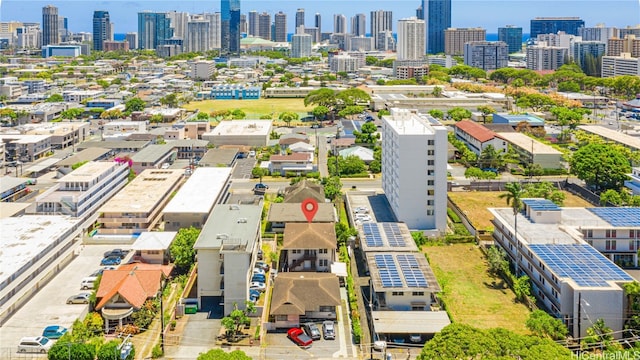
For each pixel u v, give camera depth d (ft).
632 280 357.82
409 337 352.28
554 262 385.50
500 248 467.93
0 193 617.62
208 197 546.67
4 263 394.32
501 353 288.92
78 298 402.93
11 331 365.61
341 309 399.24
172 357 340.80
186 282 435.12
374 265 415.03
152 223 543.80
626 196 610.65
